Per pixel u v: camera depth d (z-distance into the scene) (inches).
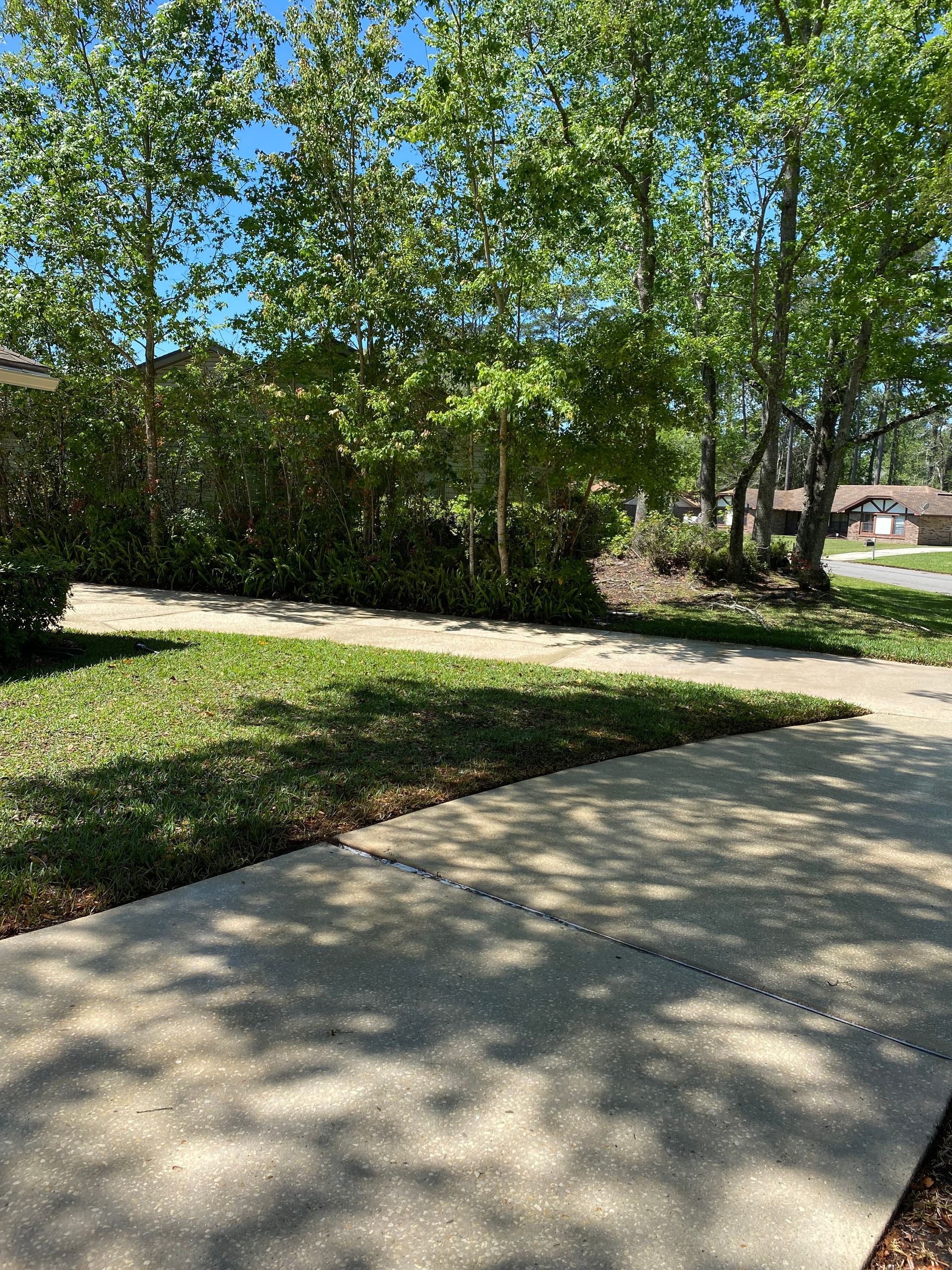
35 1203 67.1
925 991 102.2
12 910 115.5
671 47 513.7
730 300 546.6
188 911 118.1
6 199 476.4
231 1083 82.0
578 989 100.5
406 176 454.0
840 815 163.8
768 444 562.6
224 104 460.1
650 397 400.5
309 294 457.1
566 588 441.1
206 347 502.0
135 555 512.7
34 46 476.1
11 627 271.7
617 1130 76.9
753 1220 67.4
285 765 176.9
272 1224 65.7
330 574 478.9
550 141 404.2
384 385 462.6
